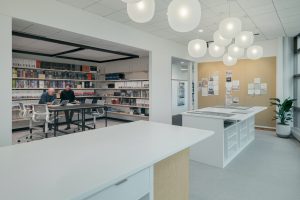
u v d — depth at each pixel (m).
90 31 4.15
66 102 5.62
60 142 1.59
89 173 1.01
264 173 3.03
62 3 3.69
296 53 5.75
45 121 4.62
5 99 3.00
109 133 1.90
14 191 0.84
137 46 5.23
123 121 8.12
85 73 8.16
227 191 2.50
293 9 3.99
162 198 1.59
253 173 3.03
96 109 6.79
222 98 7.29
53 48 6.27
